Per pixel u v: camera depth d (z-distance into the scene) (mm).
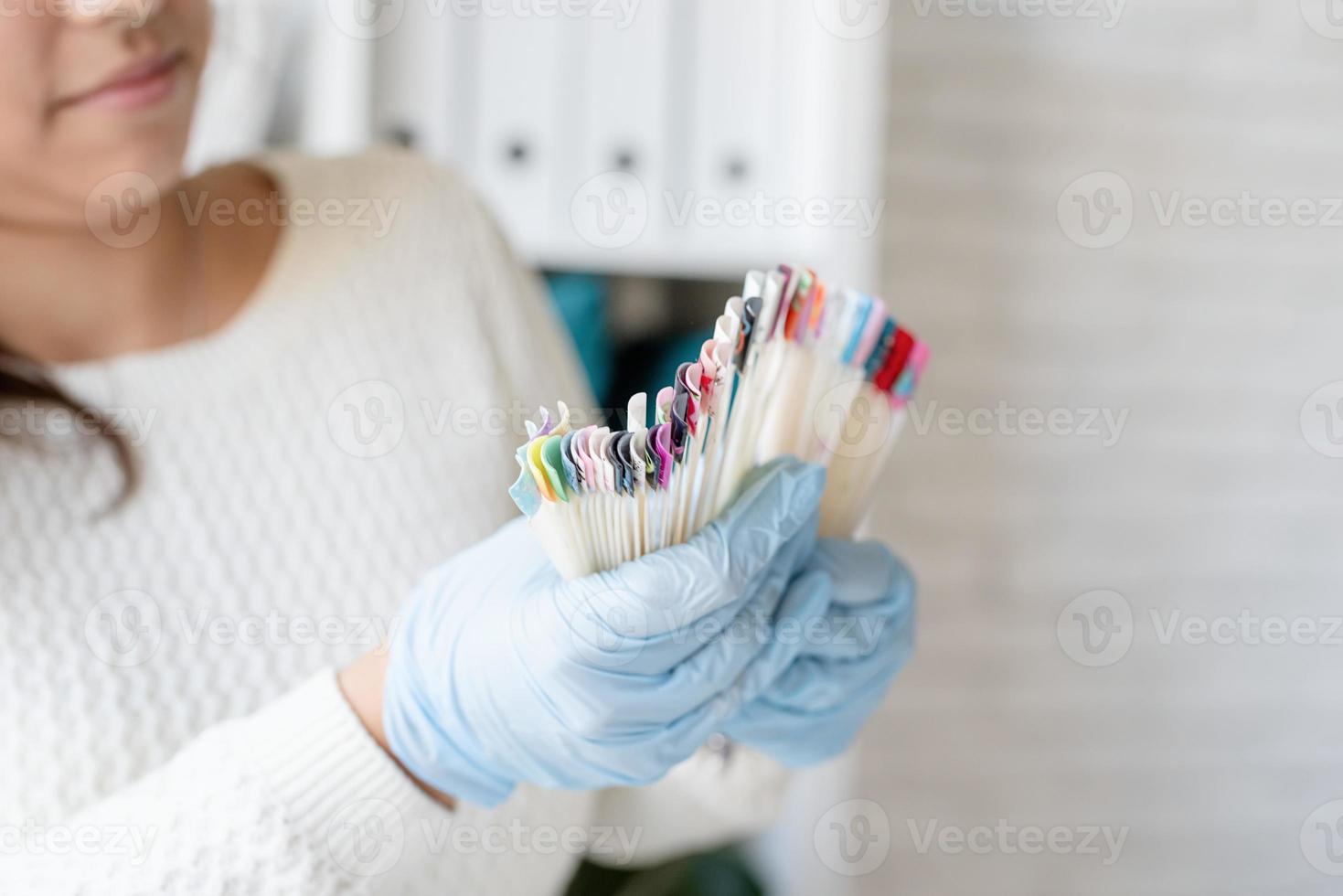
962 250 1749
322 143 1598
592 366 1760
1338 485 1951
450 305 977
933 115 1711
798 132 1665
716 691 618
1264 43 1821
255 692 843
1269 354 1901
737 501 609
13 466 798
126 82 683
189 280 871
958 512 1815
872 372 667
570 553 579
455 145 1640
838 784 1783
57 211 743
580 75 1645
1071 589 1875
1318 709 1989
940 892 1864
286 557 880
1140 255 1826
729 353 536
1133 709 1920
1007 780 1884
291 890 625
